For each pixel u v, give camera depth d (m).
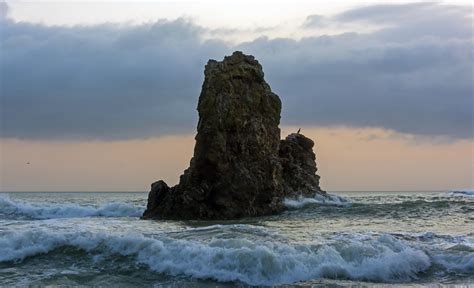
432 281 19.36
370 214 39.75
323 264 20.06
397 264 20.42
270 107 49.09
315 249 20.95
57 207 53.31
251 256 19.88
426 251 22.12
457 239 25.20
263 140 47.16
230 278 19.28
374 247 21.53
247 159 45.69
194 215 43.12
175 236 24.03
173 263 20.48
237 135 45.62
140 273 20.09
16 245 22.83
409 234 26.56
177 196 44.28
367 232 27.72
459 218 36.25
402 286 18.61
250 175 45.12
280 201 47.19
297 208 47.03
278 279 19.25
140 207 53.06
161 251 21.30
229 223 36.44
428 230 29.75
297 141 56.53
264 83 49.75
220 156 44.19
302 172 53.59
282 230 29.16
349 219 37.50
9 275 20.16
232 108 45.56
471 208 40.78
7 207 54.50
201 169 44.72
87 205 59.25
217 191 44.22
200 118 45.75
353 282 19.08
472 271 20.33
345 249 21.09
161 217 43.66
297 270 19.69
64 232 24.00
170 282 19.09
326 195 53.38
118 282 19.12
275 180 47.16
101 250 22.41
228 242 21.50
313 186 53.38
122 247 22.28
